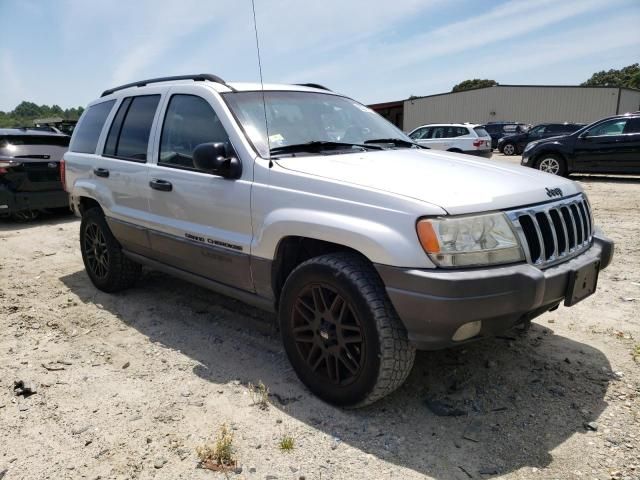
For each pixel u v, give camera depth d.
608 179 12.80
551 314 4.07
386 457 2.43
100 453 2.51
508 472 2.32
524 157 13.21
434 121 41.31
